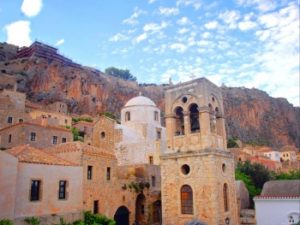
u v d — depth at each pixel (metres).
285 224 31.59
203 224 18.80
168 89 34.53
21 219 24.19
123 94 127.38
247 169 57.12
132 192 38.81
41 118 70.50
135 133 53.22
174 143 32.56
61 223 27.44
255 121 162.12
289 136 169.62
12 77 100.50
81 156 31.42
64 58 125.06
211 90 33.41
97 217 30.45
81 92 114.06
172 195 31.06
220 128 33.91
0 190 23.14
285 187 36.66
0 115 64.69
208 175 28.95
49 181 27.41
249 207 44.56
